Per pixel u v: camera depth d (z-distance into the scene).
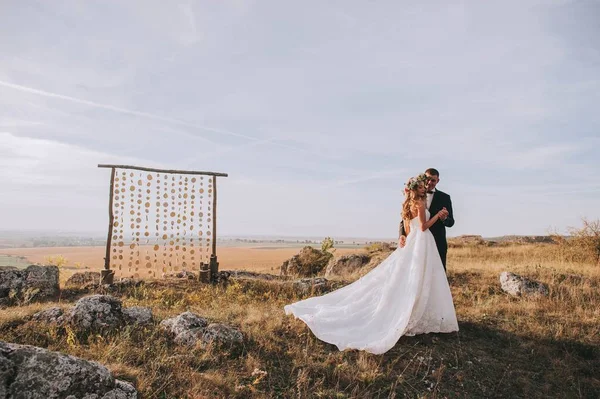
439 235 6.61
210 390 4.24
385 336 5.60
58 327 5.58
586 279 10.24
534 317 7.34
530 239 24.61
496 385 5.10
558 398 5.01
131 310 6.28
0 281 9.12
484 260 16.16
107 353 4.75
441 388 4.86
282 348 5.48
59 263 12.28
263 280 11.46
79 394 3.25
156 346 5.17
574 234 16.19
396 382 4.76
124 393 3.61
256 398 4.23
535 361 5.77
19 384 3.02
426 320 6.13
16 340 5.17
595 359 5.88
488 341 6.27
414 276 6.00
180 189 11.89
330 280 11.10
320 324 5.91
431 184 6.40
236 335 5.53
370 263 15.23
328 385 4.66
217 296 9.43
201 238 11.85
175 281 11.29
